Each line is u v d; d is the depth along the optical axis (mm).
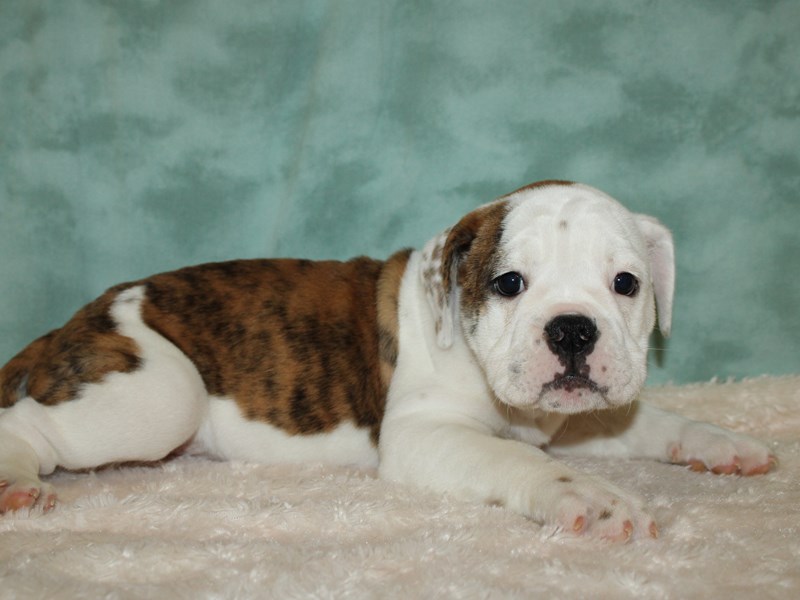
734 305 824
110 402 604
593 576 457
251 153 812
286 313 653
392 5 803
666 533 513
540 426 648
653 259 654
